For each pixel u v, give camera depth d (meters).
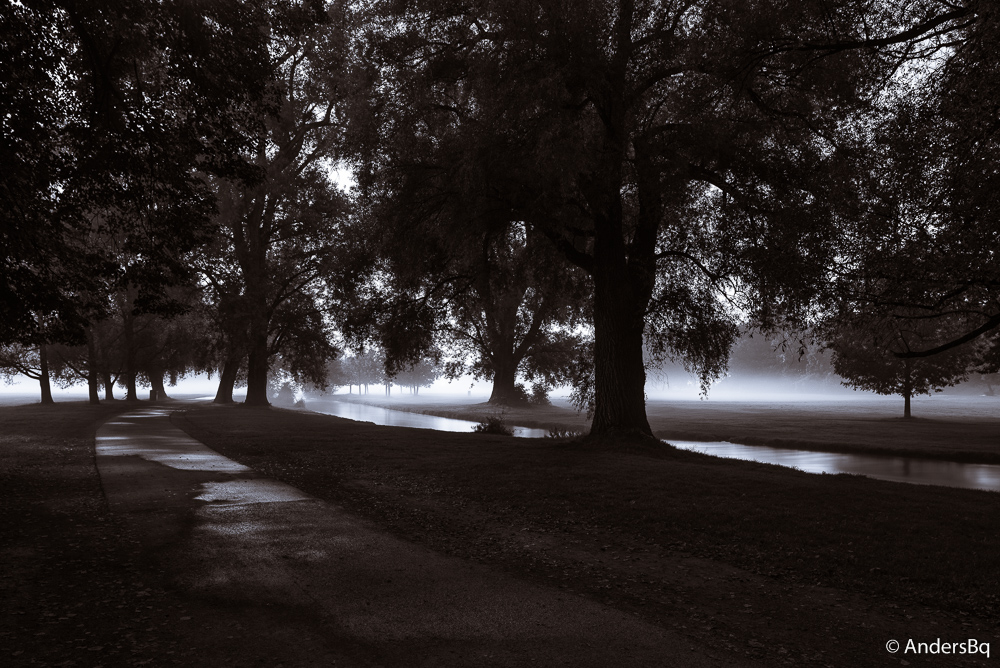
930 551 7.98
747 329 19.88
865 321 13.16
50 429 25.61
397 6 17.28
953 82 10.27
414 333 22.23
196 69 11.81
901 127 11.49
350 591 6.32
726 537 8.88
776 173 15.86
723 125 14.58
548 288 22.58
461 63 17.03
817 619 5.90
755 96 15.38
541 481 12.78
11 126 10.66
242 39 12.02
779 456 23.19
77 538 8.23
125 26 11.25
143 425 27.77
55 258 14.30
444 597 6.21
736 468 15.19
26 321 13.31
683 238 19.28
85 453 17.38
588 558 7.94
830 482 13.00
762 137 16.30
